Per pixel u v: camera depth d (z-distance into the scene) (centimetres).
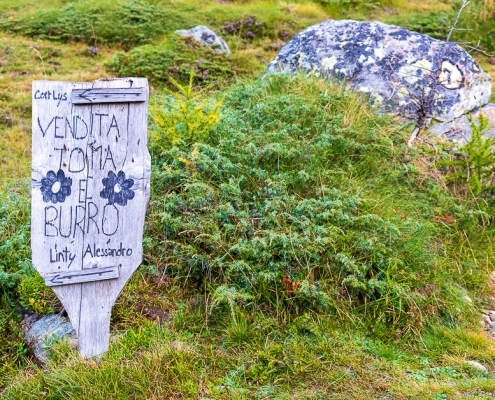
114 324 369
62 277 318
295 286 382
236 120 552
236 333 359
